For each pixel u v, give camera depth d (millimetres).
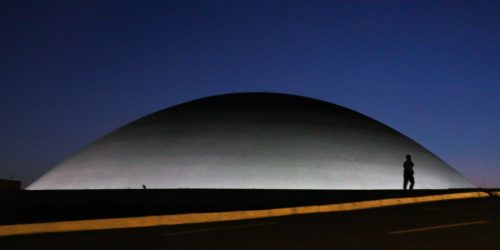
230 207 20828
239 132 42500
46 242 11930
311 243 10469
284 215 18984
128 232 13742
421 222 13867
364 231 12164
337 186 39000
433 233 11438
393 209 19234
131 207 20312
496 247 9383
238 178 38531
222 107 46094
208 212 19594
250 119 44031
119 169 41750
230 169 39219
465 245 9664
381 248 9562
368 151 43750
